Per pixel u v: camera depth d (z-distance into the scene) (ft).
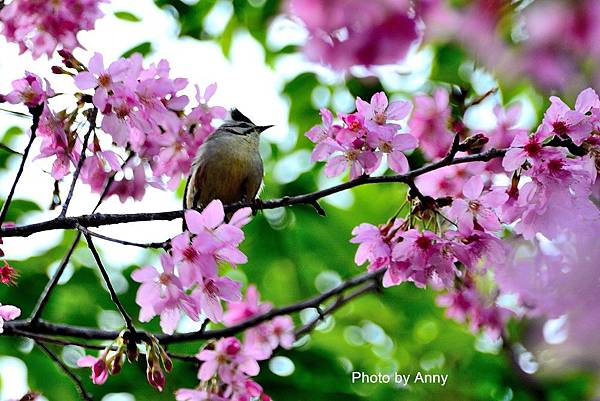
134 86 22.79
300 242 39.45
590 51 12.86
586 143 21.38
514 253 22.25
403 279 23.31
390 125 22.49
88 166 25.05
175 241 21.38
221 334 29.81
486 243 22.18
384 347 40.70
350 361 39.96
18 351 36.27
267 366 37.52
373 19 13.48
